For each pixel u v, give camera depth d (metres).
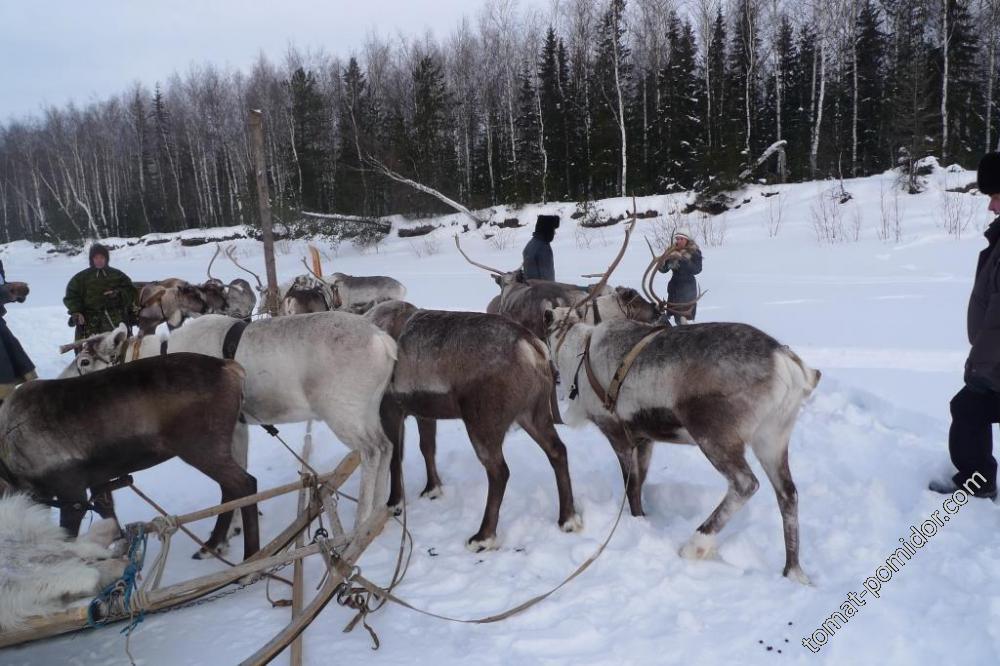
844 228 18.67
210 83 50.28
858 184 23.19
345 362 4.53
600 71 32.53
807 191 23.59
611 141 30.22
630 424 4.52
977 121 30.19
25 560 3.00
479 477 5.68
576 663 3.21
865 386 7.16
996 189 4.48
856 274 14.05
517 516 4.90
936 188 21.14
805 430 6.09
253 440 7.01
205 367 4.23
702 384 4.01
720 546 4.25
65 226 41.59
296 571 3.96
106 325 8.23
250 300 11.77
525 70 35.47
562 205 26.52
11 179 58.53
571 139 32.09
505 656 3.30
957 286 12.19
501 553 4.41
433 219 28.52
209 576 3.22
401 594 3.96
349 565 3.41
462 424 7.20
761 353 3.90
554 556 4.27
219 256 30.20
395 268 20.80
